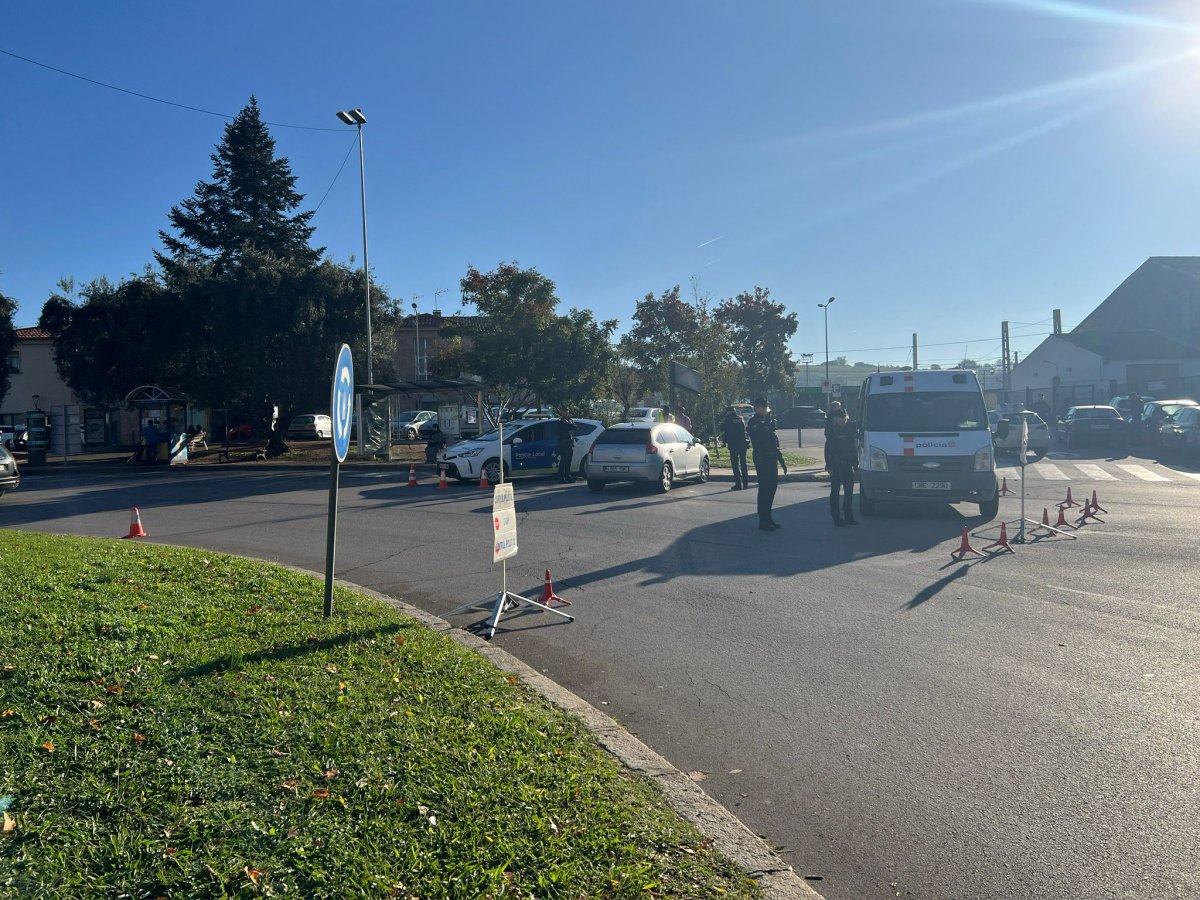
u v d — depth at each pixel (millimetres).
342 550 12695
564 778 4398
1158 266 57156
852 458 13688
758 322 60156
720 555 11500
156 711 4992
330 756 4492
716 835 4016
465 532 14039
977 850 4062
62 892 3221
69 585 8234
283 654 6270
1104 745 5215
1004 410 37688
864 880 3842
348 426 7652
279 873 3404
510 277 30594
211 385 34969
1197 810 4398
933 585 9484
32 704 4984
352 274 35469
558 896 3361
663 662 6980
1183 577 9695
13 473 21141
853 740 5379
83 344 41375
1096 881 3783
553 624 8180
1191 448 26484
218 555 11086
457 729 4969
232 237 45875
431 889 3350
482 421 27094
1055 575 9883
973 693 6133
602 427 24328
